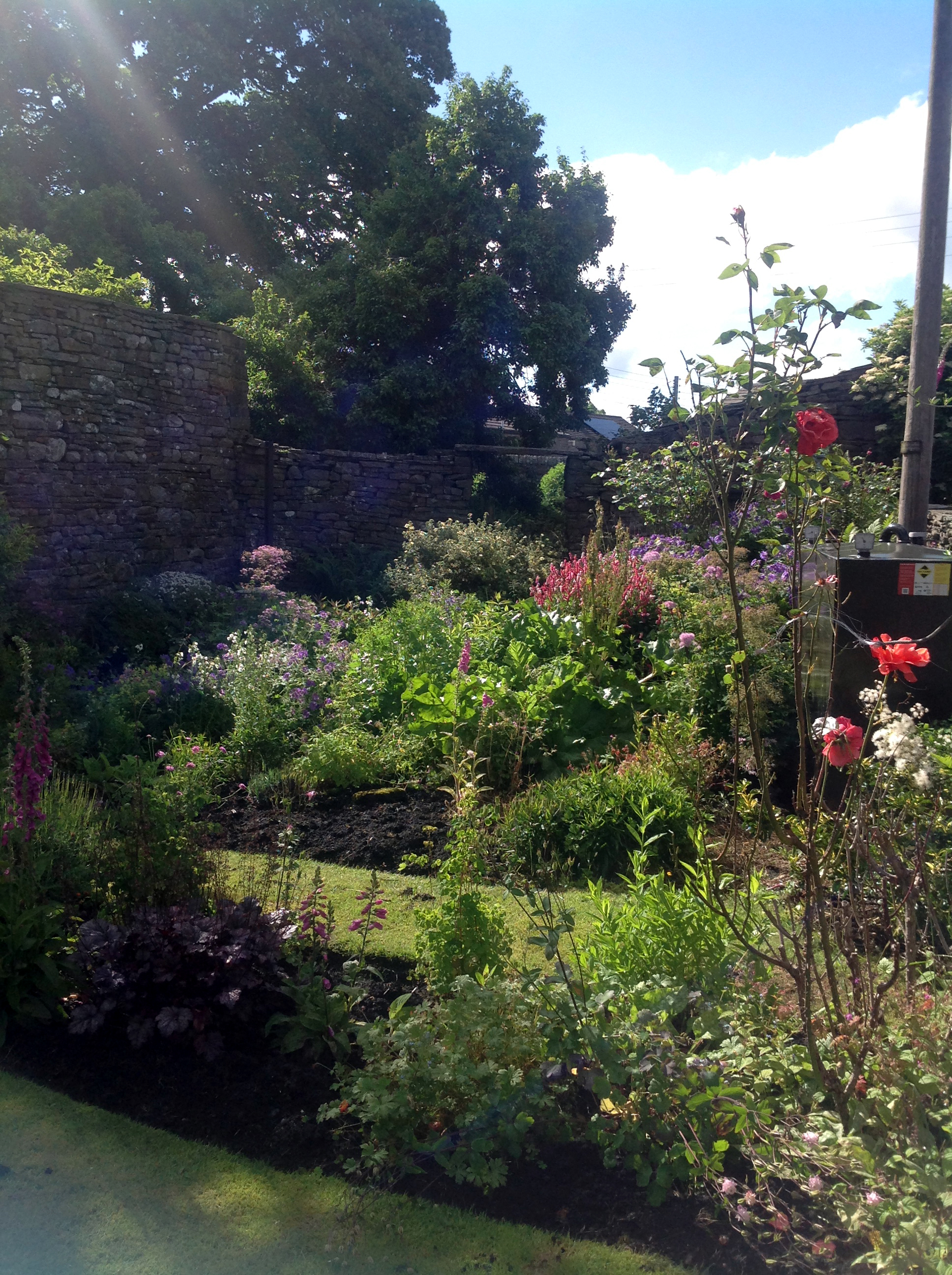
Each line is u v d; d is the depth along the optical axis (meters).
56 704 6.44
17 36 19.95
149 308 11.41
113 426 10.70
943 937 2.65
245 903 3.34
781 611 6.54
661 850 4.30
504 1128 2.42
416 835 4.73
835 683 4.75
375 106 23.47
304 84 23.33
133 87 21.06
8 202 17.62
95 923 3.29
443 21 24.86
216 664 7.23
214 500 12.80
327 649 7.75
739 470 3.21
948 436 11.80
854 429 13.30
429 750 5.75
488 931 3.19
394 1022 2.80
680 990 2.67
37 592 9.32
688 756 4.59
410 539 12.92
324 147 23.30
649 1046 2.54
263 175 23.03
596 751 5.55
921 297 7.23
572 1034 2.52
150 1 20.91
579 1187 2.36
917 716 2.65
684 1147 2.35
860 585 4.69
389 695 6.63
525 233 18.31
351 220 23.86
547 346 18.48
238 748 6.07
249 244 23.02
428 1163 2.47
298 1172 2.46
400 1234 2.23
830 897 3.05
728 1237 2.16
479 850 3.79
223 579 13.05
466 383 18.38
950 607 4.63
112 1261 2.17
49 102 21.05
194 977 3.11
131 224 18.69
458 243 18.12
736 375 2.47
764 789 2.67
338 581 13.22
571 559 8.17
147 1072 2.90
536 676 6.14
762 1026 2.80
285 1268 2.14
